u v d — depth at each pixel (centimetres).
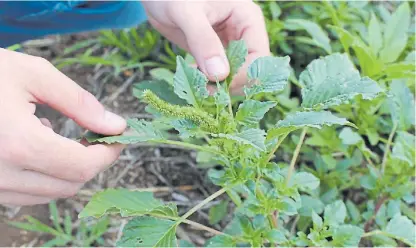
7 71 37
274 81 41
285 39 75
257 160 42
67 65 79
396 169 56
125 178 68
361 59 60
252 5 54
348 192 65
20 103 37
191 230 63
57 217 62
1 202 43
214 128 38
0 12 64
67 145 38
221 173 44
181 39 60
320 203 54
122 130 42
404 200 62
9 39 70
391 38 63
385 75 66
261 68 41
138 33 81
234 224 53
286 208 44
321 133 62
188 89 40
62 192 42
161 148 71
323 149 63
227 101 40
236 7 53
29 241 62
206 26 49
